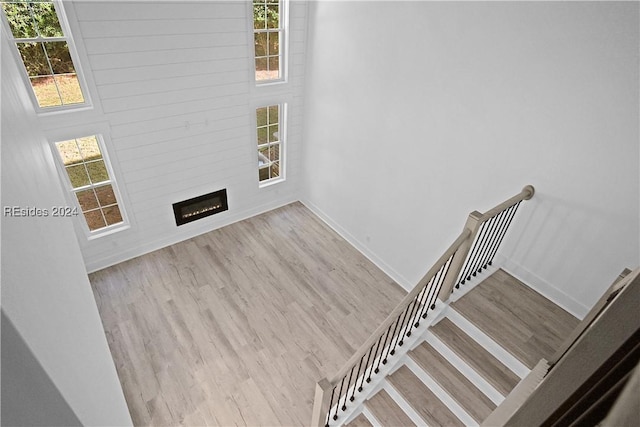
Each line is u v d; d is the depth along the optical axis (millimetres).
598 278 3160
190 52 4504
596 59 2689
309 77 5664
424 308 3348
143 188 4996
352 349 4355
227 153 5582
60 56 3779
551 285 3494
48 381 543
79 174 4469
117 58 4043
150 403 3658
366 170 5215
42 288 709
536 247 3510
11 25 3420
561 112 2982
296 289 5113
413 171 4500
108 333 4297
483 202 3834
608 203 2924
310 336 4473
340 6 4691
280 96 5672
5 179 593
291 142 6301
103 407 1296
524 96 3184
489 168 3662
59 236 1579
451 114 3830
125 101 4312
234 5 4543
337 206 6090
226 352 4199
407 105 4273
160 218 5395
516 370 2924
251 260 5559
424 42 3844
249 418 3604
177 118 4816
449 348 3109
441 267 3043
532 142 3244
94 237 4906
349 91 5023
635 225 2830
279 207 6852
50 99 3916
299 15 5164
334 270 5500
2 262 435
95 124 4227
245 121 5500
